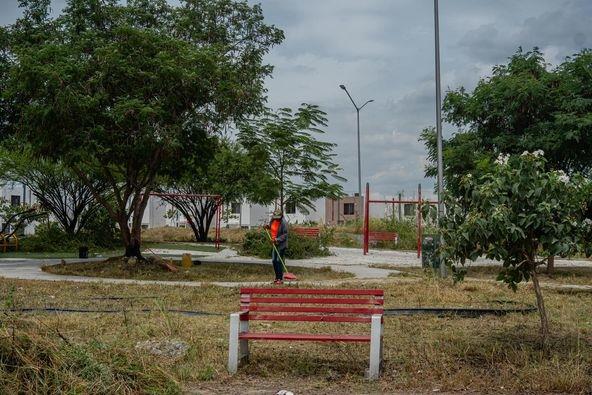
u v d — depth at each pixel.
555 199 8.60
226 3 23.81
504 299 14.39
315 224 45.22
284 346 9.41
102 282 17.56
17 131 20.91
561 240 8.58
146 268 20.56
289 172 25.53
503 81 21.55
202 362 8.28
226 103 20.95
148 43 20.25
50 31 22.55
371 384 7.55
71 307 12.71
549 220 8.65
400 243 38.09
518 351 8.67
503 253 8.59
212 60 20.48
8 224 33.44
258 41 24.58
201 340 9.31
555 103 21.38
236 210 53.75
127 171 21.94
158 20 23.22
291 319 8.27
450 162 22.11
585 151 21.41
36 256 29.22
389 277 20.03
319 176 25.61
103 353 7.16
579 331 10.37
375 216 49.19
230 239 44.00
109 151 20.20
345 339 8.05
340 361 8.55
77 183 33.28
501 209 8.48
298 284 17.47
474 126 22.81
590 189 9.09
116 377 6.82
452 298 14.30
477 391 7.24
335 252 33.78
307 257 29.97
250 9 24.12
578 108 20.69
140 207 21.94
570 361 7.99
